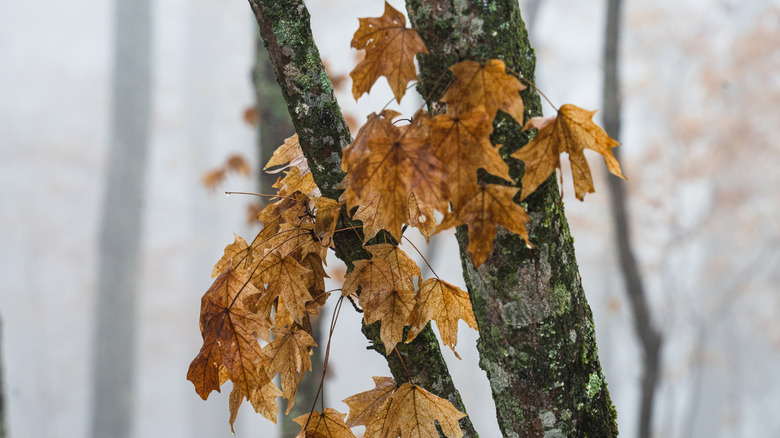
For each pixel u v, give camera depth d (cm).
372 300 118
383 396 131
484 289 113
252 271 126
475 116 92
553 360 113
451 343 124
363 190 95
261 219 139
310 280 133
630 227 542
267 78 342
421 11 105
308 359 129
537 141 95
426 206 125
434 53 105
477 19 103
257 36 345
